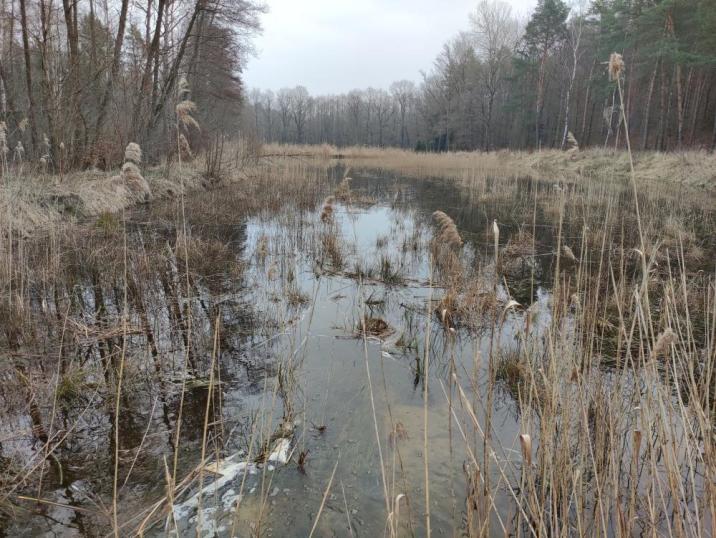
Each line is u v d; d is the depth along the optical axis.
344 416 4.27
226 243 10.41
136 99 16.56
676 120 34.91
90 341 5.42
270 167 27.42
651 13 25.48
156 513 3.12
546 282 7.98
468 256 9.74
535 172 28.56
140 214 12.75
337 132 85.75
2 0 12.99
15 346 5.23
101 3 15.99
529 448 2.34
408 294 7.48
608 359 4.96
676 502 2.37
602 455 3.12
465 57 55.72
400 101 76.88
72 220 10.70
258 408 4.32
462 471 3.58
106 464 3.53
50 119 12.98
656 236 10.61
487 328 6.12
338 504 3.28
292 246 9.87
